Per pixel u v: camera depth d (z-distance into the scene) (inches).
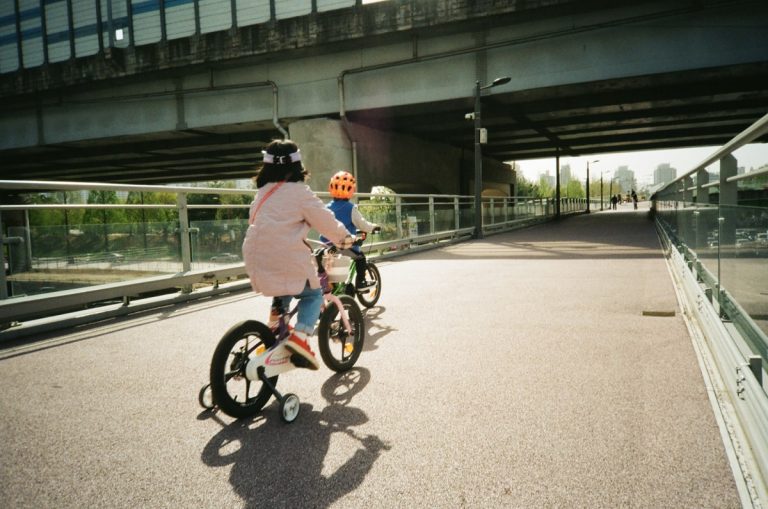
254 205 116.8
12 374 149.8
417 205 552.7
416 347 168.4
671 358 147.7
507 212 975.6
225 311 239.8
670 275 299.6
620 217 1347.2
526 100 866.8
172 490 86.7
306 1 803.4
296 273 114.8
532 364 146.8
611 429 104.0
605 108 990.4
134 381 142.5
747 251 118.5
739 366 107.2
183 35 871.7
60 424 114.4
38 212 202.1
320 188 833.5
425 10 729.6
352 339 163.2
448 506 79.4
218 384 110.2
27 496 85.7
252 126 939.3
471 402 120.6
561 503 79.4
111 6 904.9
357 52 826.8
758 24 623.2
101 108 996.6
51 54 973.8
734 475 85.5
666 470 87.9
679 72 672.4
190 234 273.9
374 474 89.9
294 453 98.8
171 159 1342.3
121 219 237.3
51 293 206.4
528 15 701.9
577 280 295.1
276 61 864.3
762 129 106.1
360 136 909.2
